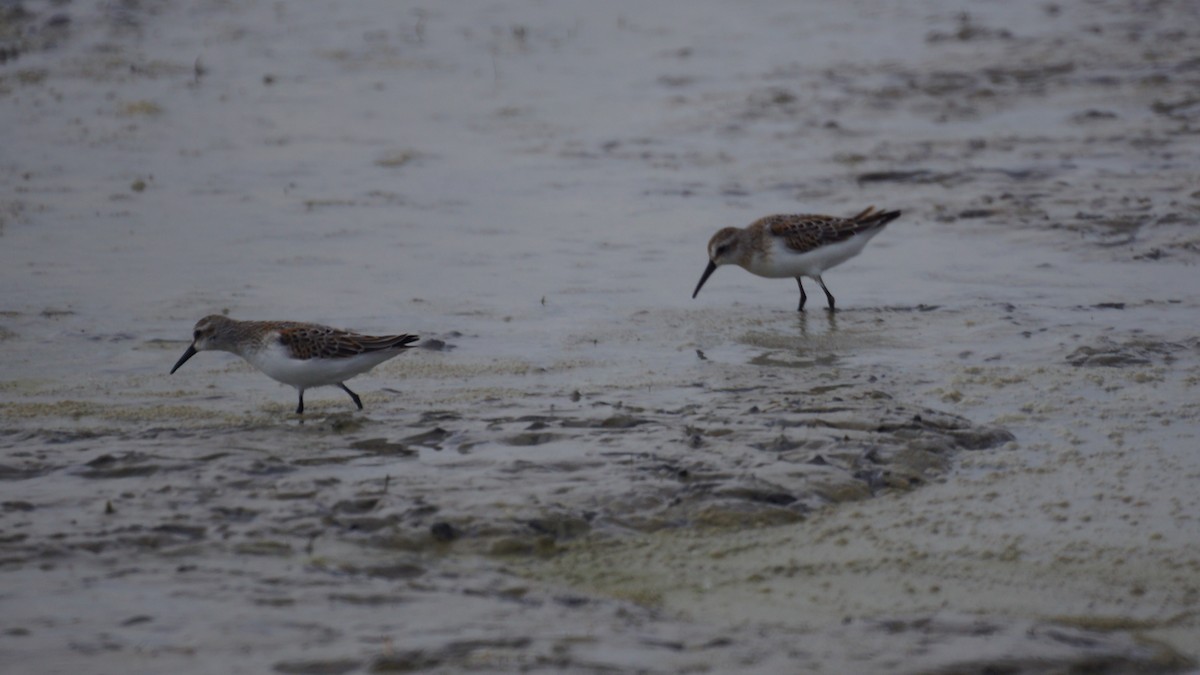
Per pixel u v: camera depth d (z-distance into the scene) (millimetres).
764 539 9531
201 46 36750
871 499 10273
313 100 31094
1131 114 28047
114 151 26297
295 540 9305
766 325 16094
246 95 31516
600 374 13984
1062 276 17984
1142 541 9414
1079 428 11875
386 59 35406
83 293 17328
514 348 15094
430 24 39688
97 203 22328
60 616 7953
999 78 31812
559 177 24406
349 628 7844
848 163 24969
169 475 10602
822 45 36531
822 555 9258
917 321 16109
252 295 17328
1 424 12219
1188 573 8898
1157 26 36844
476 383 13648
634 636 7820
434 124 28922
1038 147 25656
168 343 15320
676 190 23406
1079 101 29328
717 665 7465
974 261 18891
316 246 19859
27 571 8664
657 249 19906
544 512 9727
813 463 10727
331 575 8664
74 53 35656
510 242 20188
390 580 8680
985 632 7922
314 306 16828
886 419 11789
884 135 27172
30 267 18531
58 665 7301
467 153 26375
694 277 18516
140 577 8586
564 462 10805
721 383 13531
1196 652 7840
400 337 12734
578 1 42844
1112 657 7641
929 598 8570
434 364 14367
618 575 8945
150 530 9383
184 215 21609
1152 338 14867
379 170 24984
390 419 12234
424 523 9555
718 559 9203
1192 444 11398
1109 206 21203
